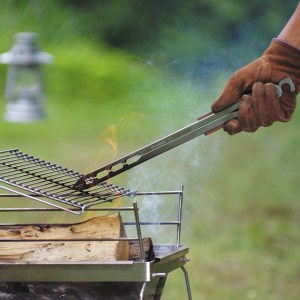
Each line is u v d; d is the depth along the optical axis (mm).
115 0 32188
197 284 10219
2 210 5324
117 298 5270
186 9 30406
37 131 23391
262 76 5730
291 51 5762
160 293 5770
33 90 21938
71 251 5387
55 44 30906
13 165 5938
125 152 19812
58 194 5391
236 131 5738
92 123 24562
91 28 31891
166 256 5445
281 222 13328
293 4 29609
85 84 28625
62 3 32531
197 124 5652
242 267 10898
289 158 19188
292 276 10500
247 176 17141
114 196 5535
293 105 5859
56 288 5258
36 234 5520
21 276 5203
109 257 5336
